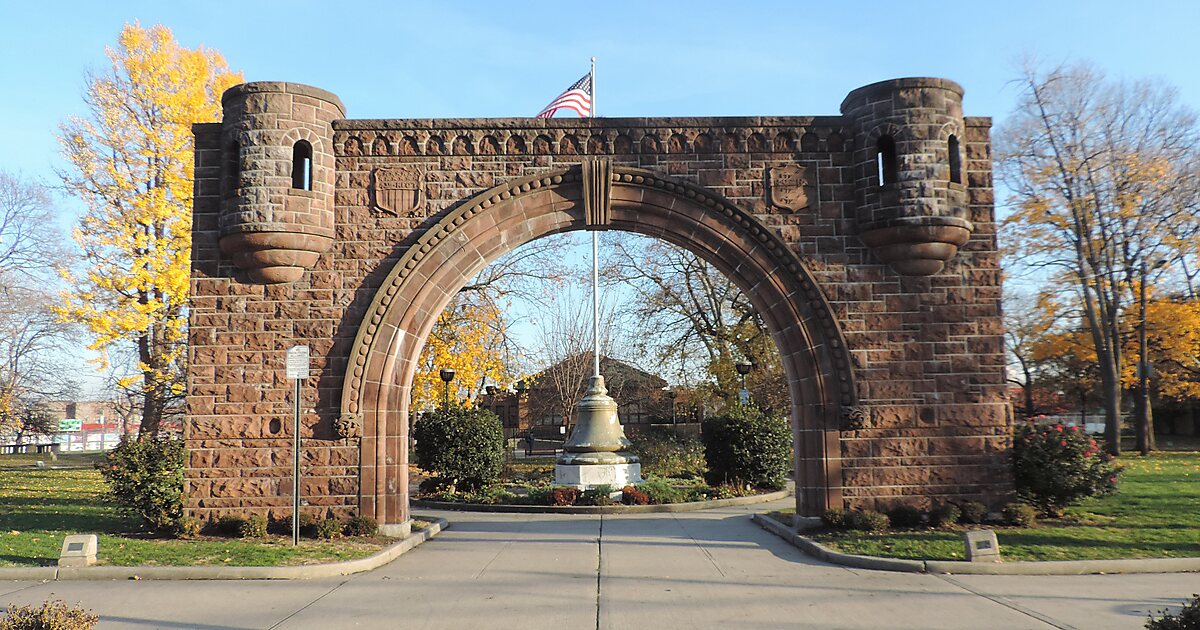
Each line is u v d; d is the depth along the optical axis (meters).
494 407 60.62
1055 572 9.88
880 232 13.02
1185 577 9.58
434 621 7.73
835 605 8.31
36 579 9.82
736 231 13.46
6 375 35.28
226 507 12.74
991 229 13.44
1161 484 18.09
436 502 18.83
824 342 13.20
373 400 12.98
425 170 13.55
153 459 12.63
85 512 15.10
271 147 12.86
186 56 23.86
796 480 13.62
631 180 13.51
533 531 14.45
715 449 21.12
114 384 27.59
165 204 22.47
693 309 34.72
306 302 13.19
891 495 12.96
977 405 13.12
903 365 13.18
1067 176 30.00
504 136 13.60
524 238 13.55
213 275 13.18
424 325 13.32
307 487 12.83
